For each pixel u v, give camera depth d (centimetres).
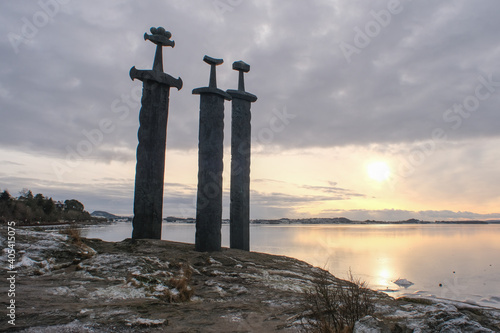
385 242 5588
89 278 723
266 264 1053
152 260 895
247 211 1497
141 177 1355
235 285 759
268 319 521
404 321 420
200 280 804
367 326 381
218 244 1238
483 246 4900
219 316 533
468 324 378
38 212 6925
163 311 543
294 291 741
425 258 3166
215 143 1304
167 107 1448
